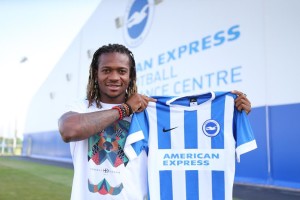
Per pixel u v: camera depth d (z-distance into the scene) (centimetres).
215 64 688
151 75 899
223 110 192
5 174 809
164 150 190
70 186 615
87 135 141
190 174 188
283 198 467
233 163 186
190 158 190
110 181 154
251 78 612
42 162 1284
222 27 680
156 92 871
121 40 1075
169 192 186
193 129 192
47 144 1647
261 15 604
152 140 189
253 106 607
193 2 763
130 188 156
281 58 565
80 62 1358
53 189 580
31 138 1903
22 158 1587
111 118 147
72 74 1425
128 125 166
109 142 160
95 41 1252
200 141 191
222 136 189
